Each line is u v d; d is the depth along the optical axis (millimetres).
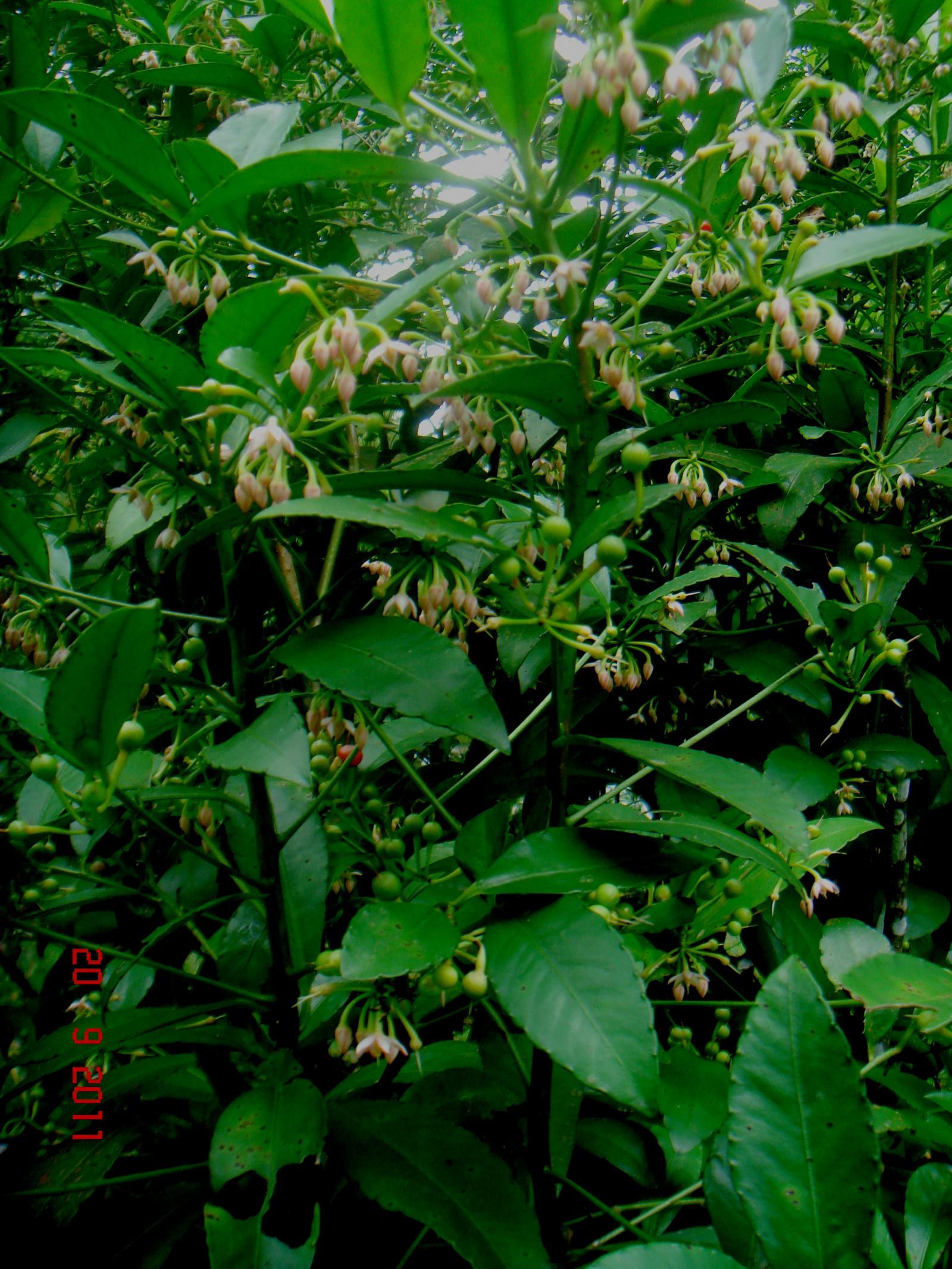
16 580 1203
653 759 1037
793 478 1788
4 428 1607
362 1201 1228
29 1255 1259
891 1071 1338
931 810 2150
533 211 998
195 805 1438
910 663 1945
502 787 1684
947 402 2107
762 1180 842
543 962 899
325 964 1043
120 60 1910
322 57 1989
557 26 866
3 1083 1634
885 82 1711
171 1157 1504
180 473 1114
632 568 2092
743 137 981
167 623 1900
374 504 910
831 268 937
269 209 1964
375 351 915
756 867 1488
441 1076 1345
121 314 2006
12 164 1414
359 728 1189
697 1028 1869
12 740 2033
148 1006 1856
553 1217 1178
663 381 1092
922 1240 1058
